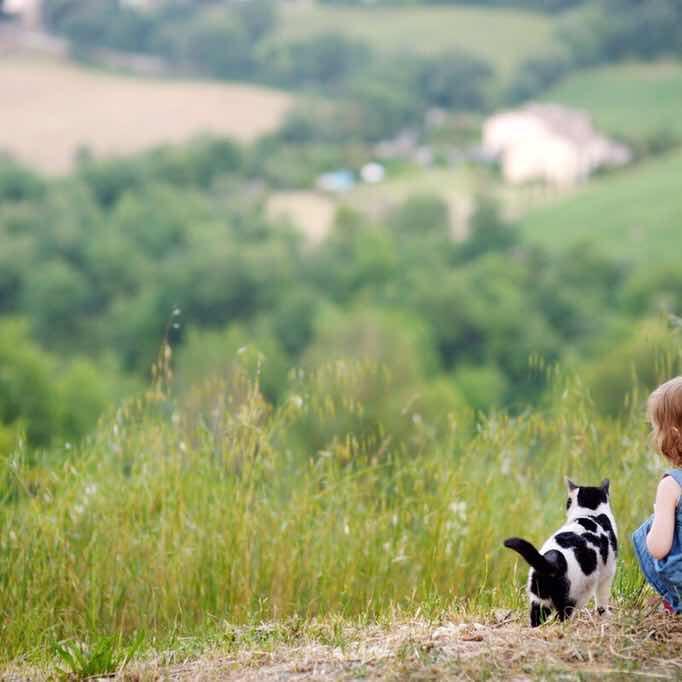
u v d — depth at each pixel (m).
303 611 5.65
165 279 75.88
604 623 4.19
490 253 84.69
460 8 181.12
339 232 86.69
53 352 73.75
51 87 143.38
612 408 6.91
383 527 6.06
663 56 159.62
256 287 75.00
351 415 6.43
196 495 6.06
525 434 6.64
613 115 139.62
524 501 6.38
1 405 39.62
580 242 79.88
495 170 129.12
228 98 144.88
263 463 6.14
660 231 91.88
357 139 139.62
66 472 6.18
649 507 5.98
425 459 6.67
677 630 4.12
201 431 6.18
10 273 77.19
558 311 72.06
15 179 99.25
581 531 4.25
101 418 6.50
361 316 50.16
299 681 3.82
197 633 5.16
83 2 170.00
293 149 130.25
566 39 161.75
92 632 5.40
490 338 67.69
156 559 5.76
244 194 109.50
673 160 120.56
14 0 173.50
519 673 3.71
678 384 4.17
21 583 5.62
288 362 59.41
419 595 5.69
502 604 5.20
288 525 5.94
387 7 183.25
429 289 71.56
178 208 90.00
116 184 104.56
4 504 5.91
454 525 6.02
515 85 151.50
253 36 170.25
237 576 5.70
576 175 120.62
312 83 160.25
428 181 124.12
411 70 154.25
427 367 61.75
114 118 133.12
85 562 5.75
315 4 186.62
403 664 3.82
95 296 77.94
